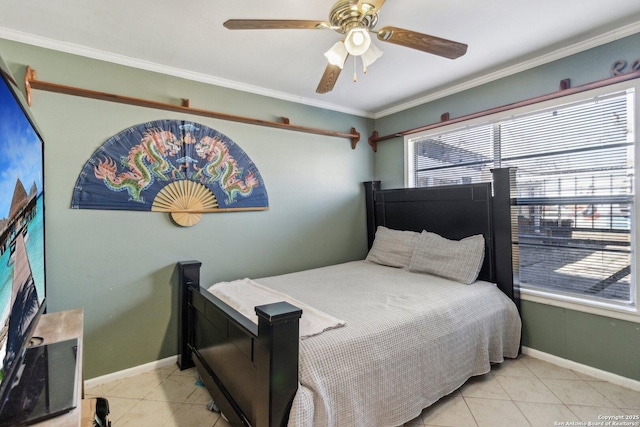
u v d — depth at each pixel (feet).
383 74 8.90
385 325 5.71
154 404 6.57
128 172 7.64
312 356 4.79
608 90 6.93
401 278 8.80
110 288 7.46
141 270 7.84
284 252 10.29
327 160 11.37
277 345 4.30
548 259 8.14
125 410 6.36
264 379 4.37
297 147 10.60
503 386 7.03
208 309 6.70
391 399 5.47
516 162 8.71
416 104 11.12
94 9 5.76
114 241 7.50
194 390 7.08
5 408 2.93
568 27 6.61
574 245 7.69
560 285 7.95
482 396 6.68
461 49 5.51
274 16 6.05
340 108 11.65
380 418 5.32
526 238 8.54
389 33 5.11
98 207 7.29
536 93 8.13
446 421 5.94
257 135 9.71
